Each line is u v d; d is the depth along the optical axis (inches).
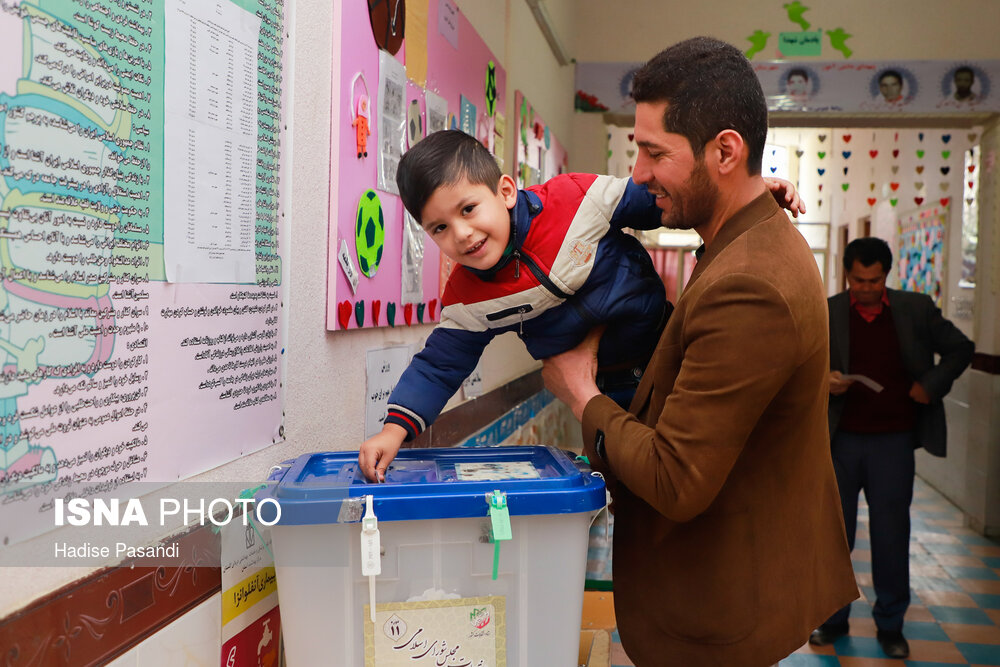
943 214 237.9
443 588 43.9
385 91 73.7
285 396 56.9
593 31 203.0
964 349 120.9
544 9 148.4
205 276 45.9
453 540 43.7
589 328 55.2
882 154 312.3
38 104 32.8
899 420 122.3
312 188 60.4
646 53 201.6
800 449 48.8
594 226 53.2
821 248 408.2
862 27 194.1
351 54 65.5
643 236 427.2
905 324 121.7
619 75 202.1
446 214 48.6
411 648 43.8
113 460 38.4
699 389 43.1
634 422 48.4
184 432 44.4
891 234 301.0
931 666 119.7
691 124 44.8
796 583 49.1
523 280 52.5
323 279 63.2
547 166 167.6
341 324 64.8
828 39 194.9
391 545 43.3
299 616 43.5
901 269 287.4
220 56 46.9
